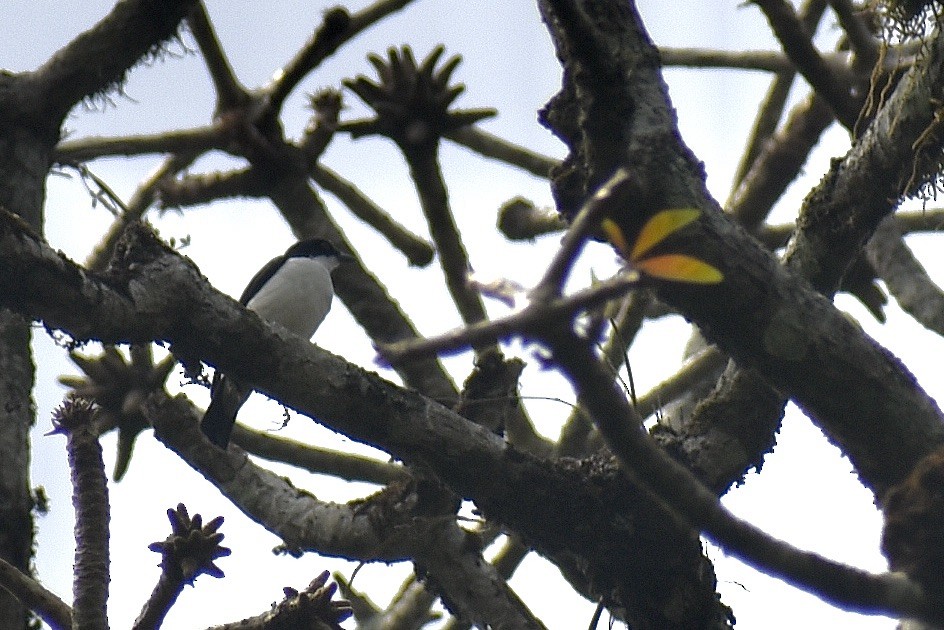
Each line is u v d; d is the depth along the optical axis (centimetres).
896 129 810
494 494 841
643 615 851
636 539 839
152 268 771
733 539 476
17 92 1055
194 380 816
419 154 1045
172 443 1045
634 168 741
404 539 956
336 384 801
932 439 738
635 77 768
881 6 902
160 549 740
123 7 1075
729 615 856
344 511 977
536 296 361
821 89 1123
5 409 983
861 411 741
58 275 737
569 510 839
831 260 848
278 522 994
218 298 785
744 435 892
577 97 763
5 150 1040
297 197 1312
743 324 743
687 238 730
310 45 1050
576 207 766
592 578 862
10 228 727
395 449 829
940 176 820
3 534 951
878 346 751
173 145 1249
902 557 543
